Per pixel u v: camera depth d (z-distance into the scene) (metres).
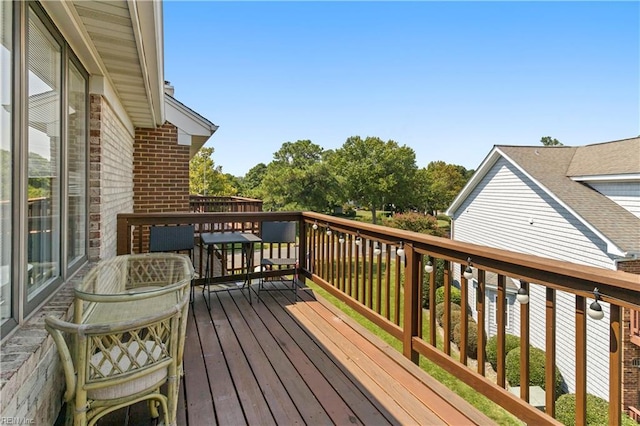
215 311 3.54
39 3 1.80
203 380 2.20
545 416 1.55
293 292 4.21
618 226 7.32
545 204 8.91
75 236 2.61
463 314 2.07
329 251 3.87
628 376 6.03
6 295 1.44
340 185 25.86
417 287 2.47
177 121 6.10
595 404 5.29
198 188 22.48
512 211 10.19
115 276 2.21
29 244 1.71
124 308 2.15
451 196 34.38
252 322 3.24
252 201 9.02
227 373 2.29
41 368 1.48
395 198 30.47
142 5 2.05
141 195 5.81
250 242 3.76
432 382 2.17
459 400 1.99
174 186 6.09
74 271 2.49
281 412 1.87
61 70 2.18
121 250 3.71
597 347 6.49
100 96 2.99
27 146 1.58
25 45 1.57
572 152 10.66
